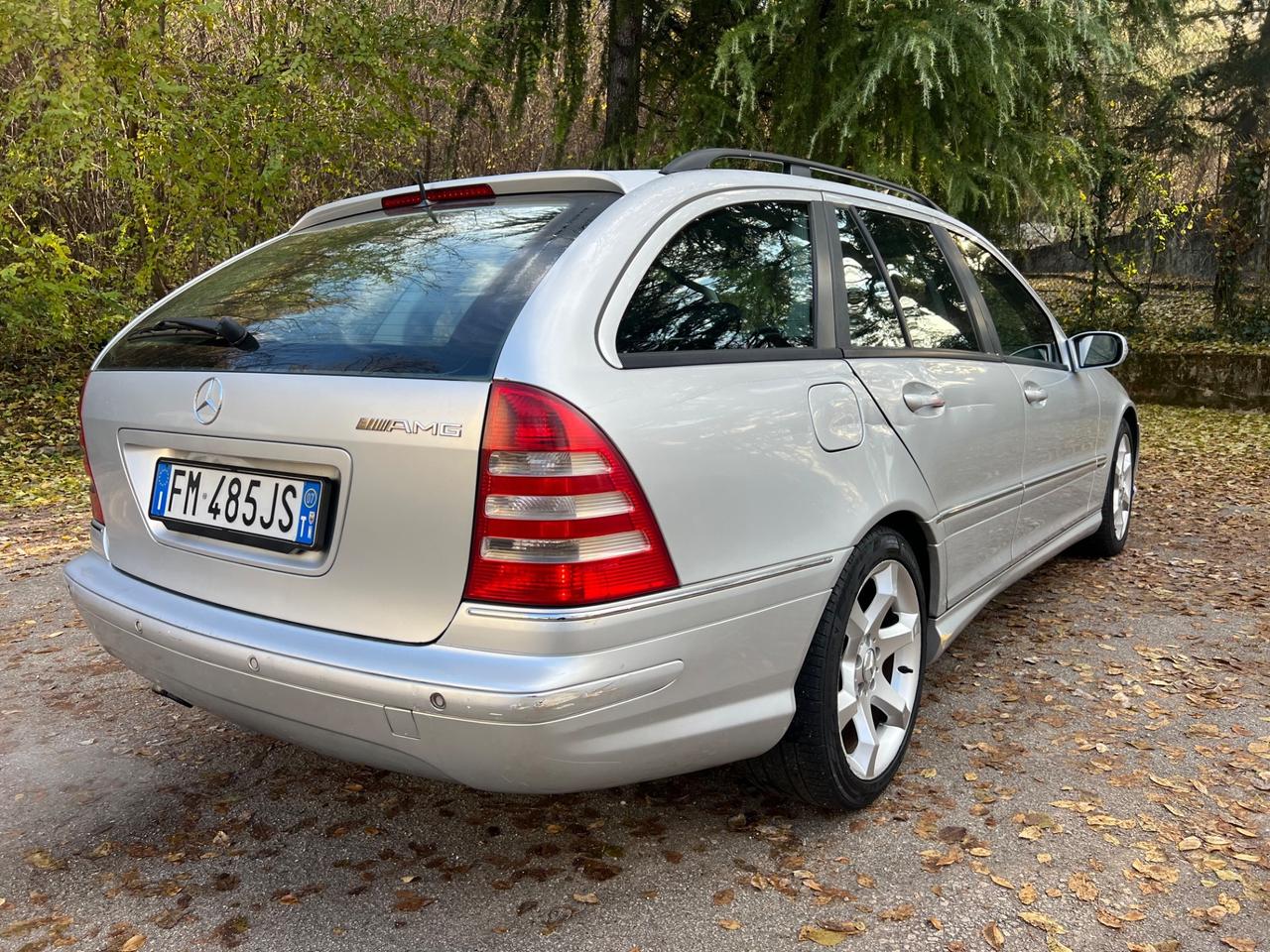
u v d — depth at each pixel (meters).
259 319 2.12
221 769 2.68
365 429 1.75
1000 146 8.06
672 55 9.71
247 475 1.97
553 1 9.88
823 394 2.23
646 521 1.75
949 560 2.76
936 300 2.96
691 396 1.90
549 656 1.65
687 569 1.82
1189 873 2.10
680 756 1.89
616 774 1.80
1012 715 2.94
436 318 1.86
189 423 2.04
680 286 2.02
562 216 2.06
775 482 2.03
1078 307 14.68
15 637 3.85
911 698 2.56
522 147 13.48
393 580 1.75
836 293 2.46
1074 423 3.82
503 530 1.65
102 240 11.41
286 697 1.83
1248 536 5.25
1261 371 11.06
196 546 2.05
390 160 12.31
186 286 2.62
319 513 1.83
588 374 1.74
